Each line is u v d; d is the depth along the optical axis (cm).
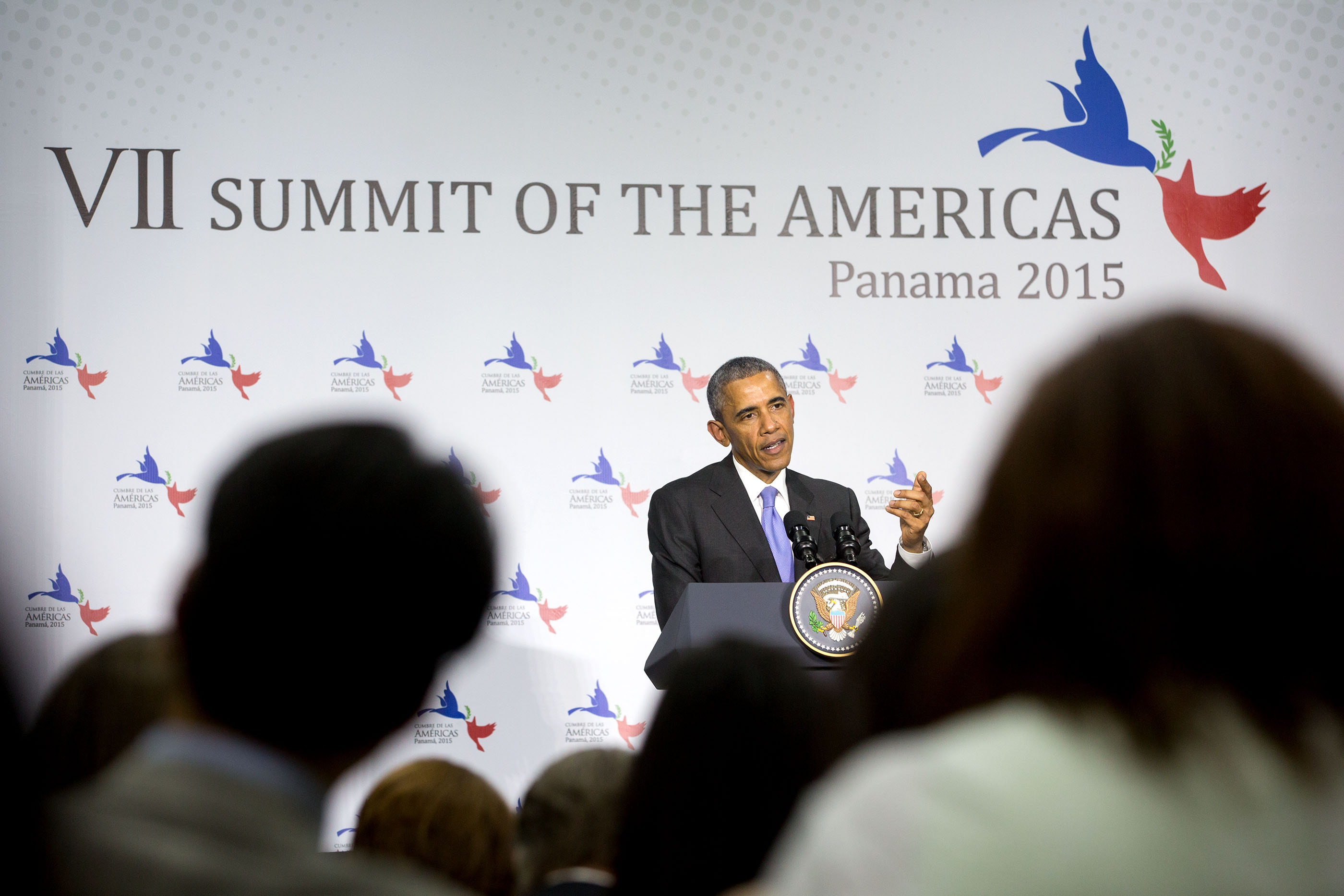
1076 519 190
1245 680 185
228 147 1312
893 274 1360
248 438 1270
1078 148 1389
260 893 175
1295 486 186
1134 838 178
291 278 1302
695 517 1296
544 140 1349
